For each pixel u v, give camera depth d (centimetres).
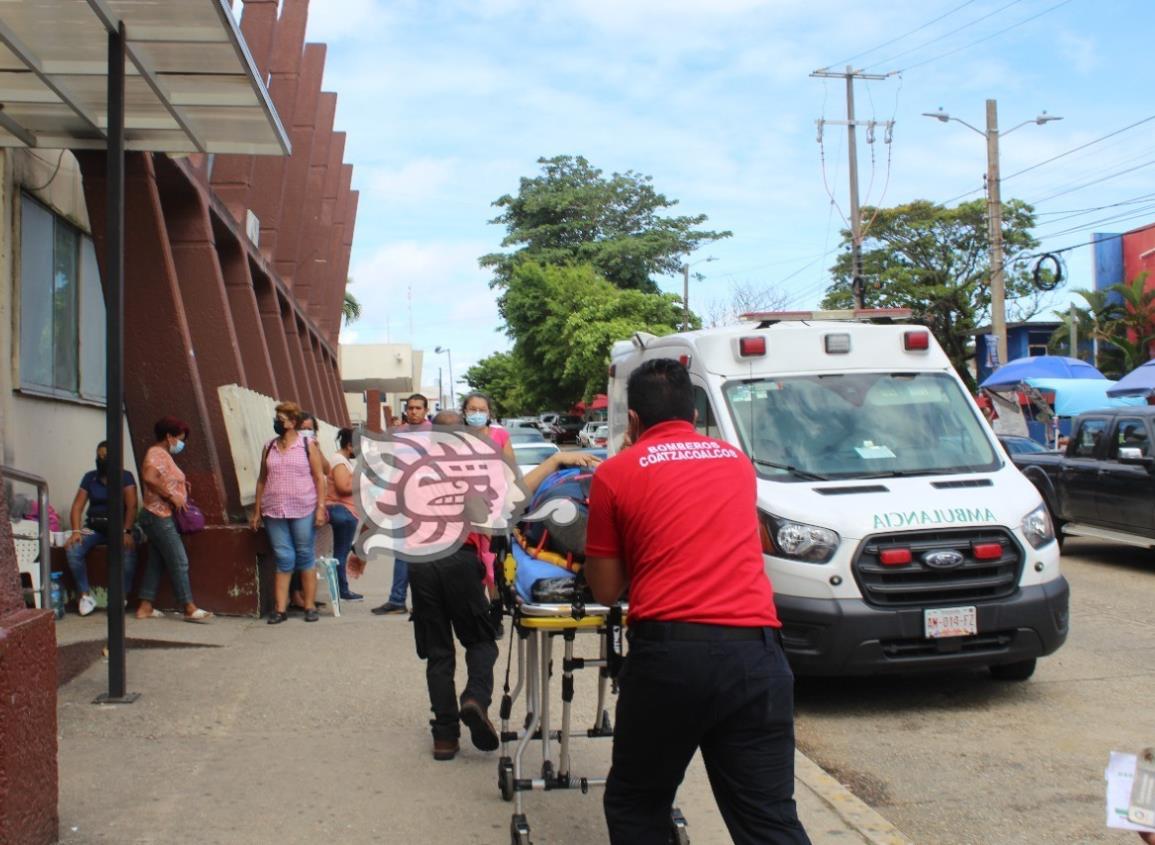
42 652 420
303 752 575
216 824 471
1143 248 4031
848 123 3475
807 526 697
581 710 671
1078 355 4134
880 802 541
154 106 861
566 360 5119
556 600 451
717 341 845
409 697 688
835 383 830
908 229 4669
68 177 1143
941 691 757
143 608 916
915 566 690
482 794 516
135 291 1019
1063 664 826
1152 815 280
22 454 1000
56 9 682
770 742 346
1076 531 1396
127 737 595
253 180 1781
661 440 378
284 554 945
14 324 975
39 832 418
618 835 366
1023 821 511
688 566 350
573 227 6319
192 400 1020
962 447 803
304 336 2478
